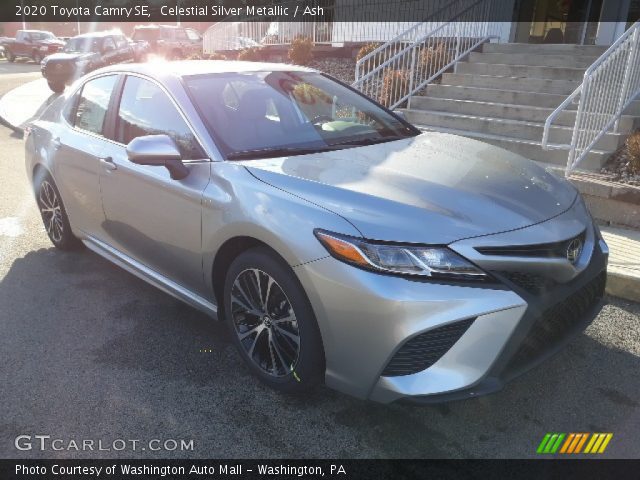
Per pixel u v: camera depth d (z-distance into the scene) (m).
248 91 3.53
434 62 9.11
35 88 16.22
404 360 2.33
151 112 3.49
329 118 3.66
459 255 2.33
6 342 3.39
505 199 2.68
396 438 2.57
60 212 4.57
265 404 2.82
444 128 7.85
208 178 2.98
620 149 6.09
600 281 2.91
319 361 2.61
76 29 43.53
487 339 2.29
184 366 3.14
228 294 2.99
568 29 10.63
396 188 2.66
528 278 2.41
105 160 3.66
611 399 2.81
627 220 5.07
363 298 2.32
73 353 3.27
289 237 2.52
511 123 7.20
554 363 3.11
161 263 3.47
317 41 14.16
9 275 4.34
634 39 5.91
